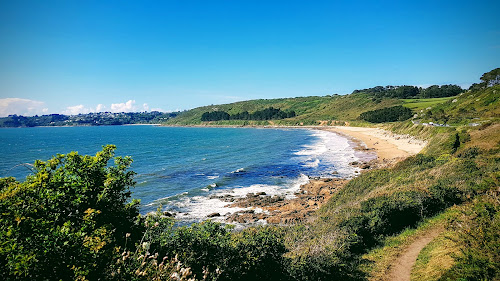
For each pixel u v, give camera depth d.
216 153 72.50
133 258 5.89
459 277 8.38
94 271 5.33
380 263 11.73
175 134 152.12
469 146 34.12
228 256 8.80
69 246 5.14
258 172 48.16
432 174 23.84
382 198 17.72
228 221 26.88
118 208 8.19
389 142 76.38
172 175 46.91
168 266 6.30
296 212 28.45
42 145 98.44
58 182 6.80
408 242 13.47
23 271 4.55
